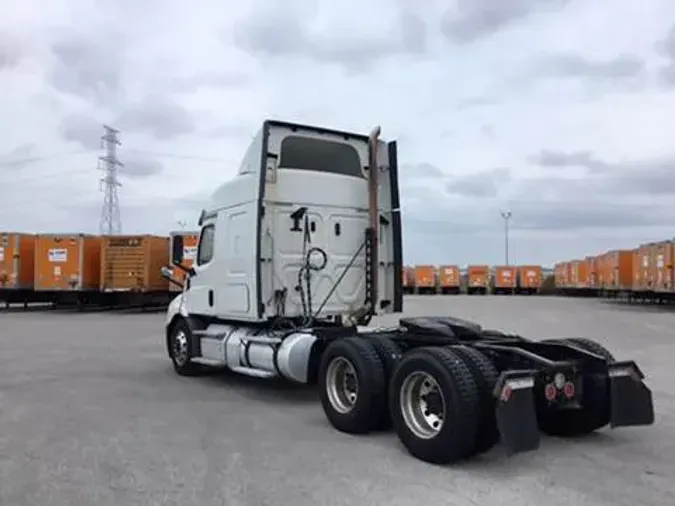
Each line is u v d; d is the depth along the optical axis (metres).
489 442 5.88
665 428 7.36
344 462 6.00
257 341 9.23
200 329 10.91
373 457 6.17
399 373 6.36
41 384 10.15
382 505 4.87
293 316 9.33
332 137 9.73
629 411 6.53
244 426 7.44
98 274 29.80
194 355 10.81
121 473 5.63
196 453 6.28
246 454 6.26
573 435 6.95
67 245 28.94
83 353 14.16
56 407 8.39
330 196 9.70
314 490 5.21
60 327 20.97
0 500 4.94
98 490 5.18
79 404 8.60
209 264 10.43
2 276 29.75
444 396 5.84
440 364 5.92
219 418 7.86
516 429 5.56
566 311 30.30
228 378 10.90
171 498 5.01
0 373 11.30
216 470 5.74
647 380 10.34
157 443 6.63
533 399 5.76
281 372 8.70
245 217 9.45
